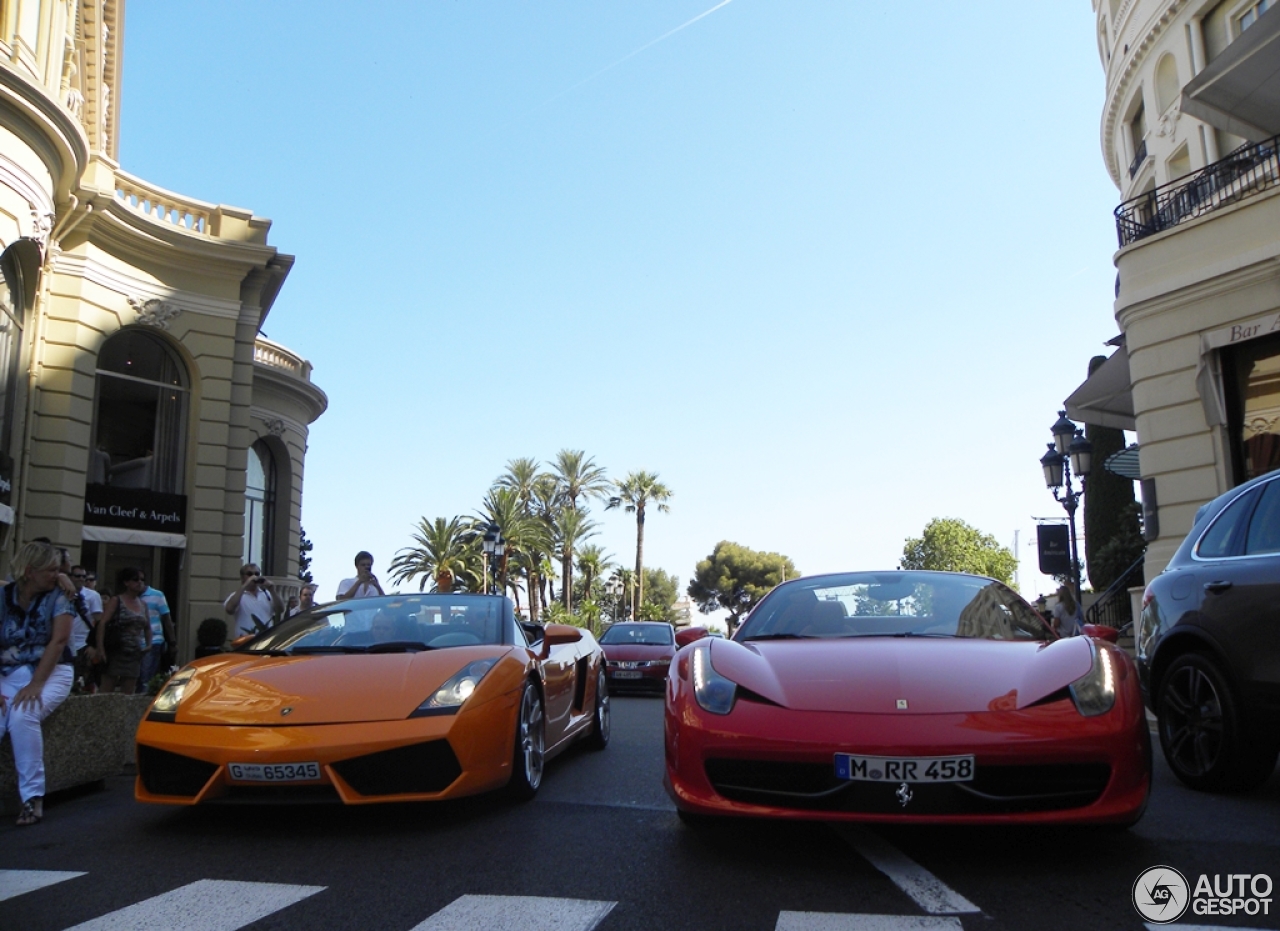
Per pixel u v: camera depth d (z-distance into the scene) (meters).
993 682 4.06
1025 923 3.19
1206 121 13.98
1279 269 11.96
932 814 3.71
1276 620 4.91
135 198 18.12
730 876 3.81
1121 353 15.52
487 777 4.90
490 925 3.23
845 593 5.49
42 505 15.93
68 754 5.83
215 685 5.05
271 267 19.95
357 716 4.70
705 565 87.56
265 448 24.58
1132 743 3.84
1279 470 5.50
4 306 14.87
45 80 15.13
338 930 3.19
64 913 3.41
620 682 16.52
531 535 49.12
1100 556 20.39
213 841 4.60
